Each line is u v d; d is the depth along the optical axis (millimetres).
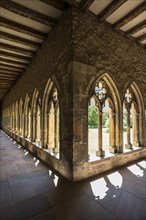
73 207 1996
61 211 1911
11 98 10539
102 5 2980
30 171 3270
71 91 2873
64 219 1769
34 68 5273
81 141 2902
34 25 3668
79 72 2941
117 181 2777
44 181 2777
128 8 3076
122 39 3955
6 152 5078
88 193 2361
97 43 3322
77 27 2969
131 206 2033
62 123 3176
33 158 4301
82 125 2943
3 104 15648
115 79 3697
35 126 5383
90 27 3203
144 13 3268
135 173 3139
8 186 2572
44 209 1957
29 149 5410
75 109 2844
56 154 3633
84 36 3080
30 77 5781
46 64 4125
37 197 2234
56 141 3814
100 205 2053
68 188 2510
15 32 3982
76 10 2984
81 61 2984
